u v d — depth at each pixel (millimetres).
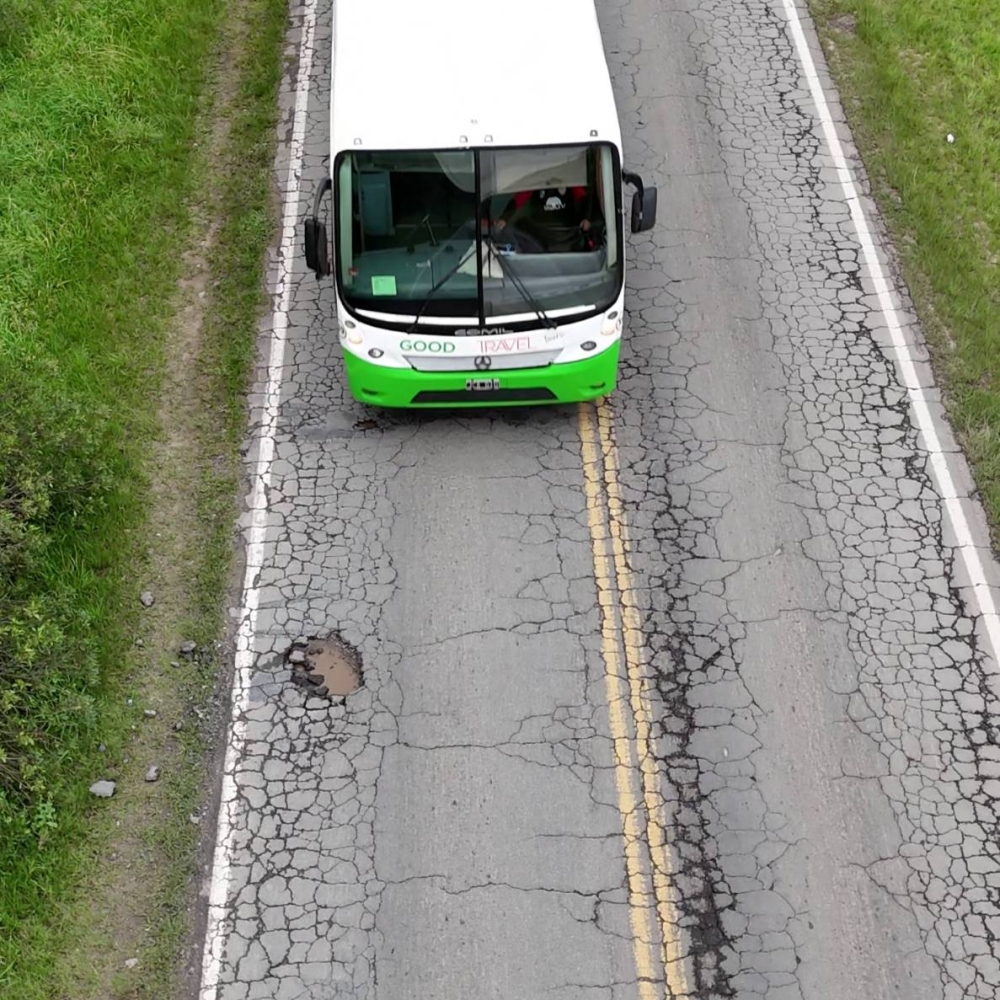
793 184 13180
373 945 8234
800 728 9273
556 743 9172
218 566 10133
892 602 9992
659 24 14969
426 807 8844
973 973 8172
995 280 12344
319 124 13664
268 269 12344
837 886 8523
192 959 8180
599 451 10930
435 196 9586
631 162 13344
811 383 11469
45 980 7984
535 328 9969
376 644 9688
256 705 9352
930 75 14477
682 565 10188
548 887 8484
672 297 12109
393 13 10570
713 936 8312
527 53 10133
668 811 8852
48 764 8602
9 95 13133
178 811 8812
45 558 9648
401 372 10195
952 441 11070
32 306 11500
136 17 14297
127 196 12648
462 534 10352
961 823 8812
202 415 11172
